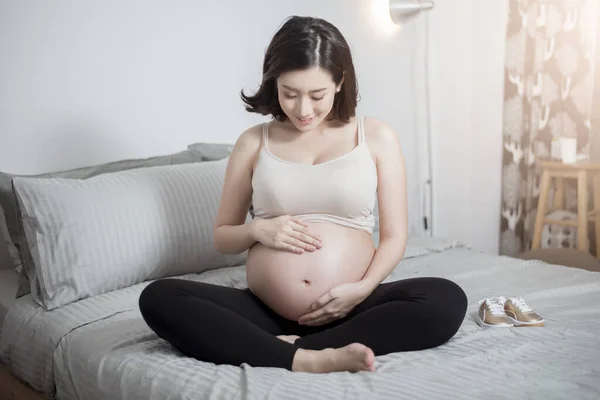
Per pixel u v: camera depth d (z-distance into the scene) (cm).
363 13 324
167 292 130
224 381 115
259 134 158
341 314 138
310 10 296
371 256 148
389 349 129
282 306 142
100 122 229
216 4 260
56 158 219
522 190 351
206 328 125
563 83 334
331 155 150
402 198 152
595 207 324
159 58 244
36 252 171
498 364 123
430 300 129
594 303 170
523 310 154
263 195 148
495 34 357
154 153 245
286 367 122
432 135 381
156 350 136
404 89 356
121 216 181
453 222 385
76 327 154
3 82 204
